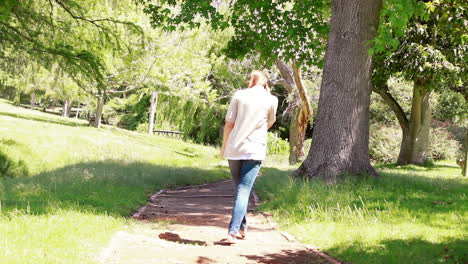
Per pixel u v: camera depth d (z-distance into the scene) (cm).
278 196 876
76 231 445
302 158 2806
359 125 1007
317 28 1533
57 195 735
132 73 2961
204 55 3559
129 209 721
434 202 730
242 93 505
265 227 666
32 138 2275
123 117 5272
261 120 503
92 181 1030
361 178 953
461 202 739
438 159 2861
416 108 2227
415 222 599
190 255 423
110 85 3120
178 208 841
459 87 2320
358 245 486
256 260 426
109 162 1769
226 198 1073
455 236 511
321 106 1028
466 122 3547
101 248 405
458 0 1173
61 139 2433
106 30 1576
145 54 2667
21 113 3812
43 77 3111
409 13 752
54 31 1528
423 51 1672
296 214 706
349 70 1009
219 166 2286
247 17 1645
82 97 3359
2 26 1435
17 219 466
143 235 514
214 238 541
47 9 1533
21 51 1511
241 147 497
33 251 357
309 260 438
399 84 3117
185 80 3628
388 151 2762
